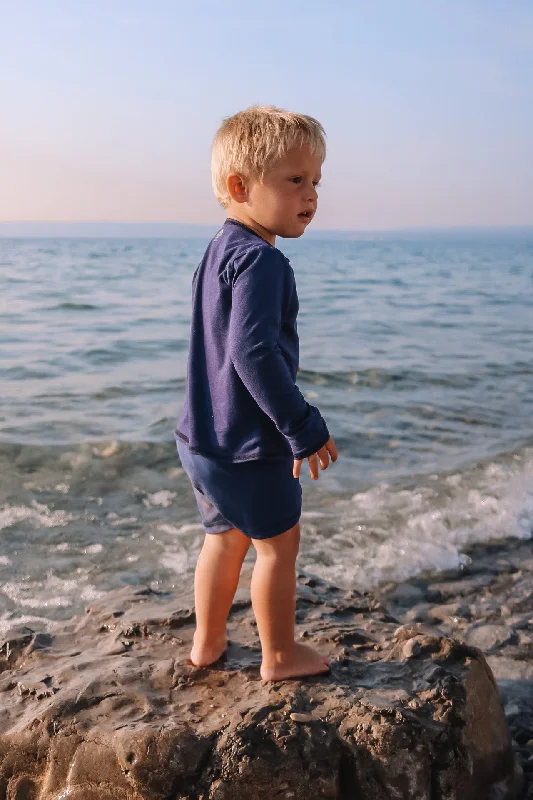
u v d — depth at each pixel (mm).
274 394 2084
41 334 13250
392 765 2127
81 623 3023
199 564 2541
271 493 2246
